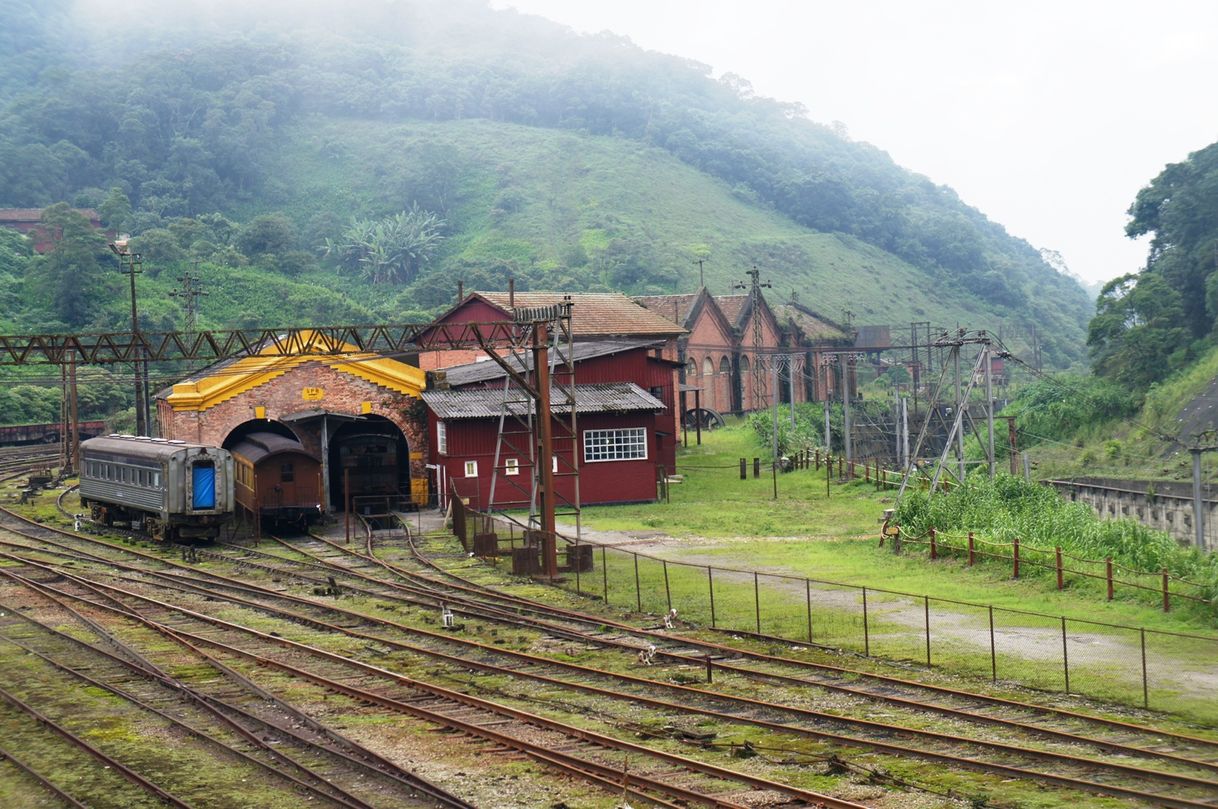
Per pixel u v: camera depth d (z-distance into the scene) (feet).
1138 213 319.06
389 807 50.65
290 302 441.68
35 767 57.21
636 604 98.99
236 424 165.58
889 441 319.47
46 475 210.79
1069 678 70.13
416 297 474.49
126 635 88.58
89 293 392.47
